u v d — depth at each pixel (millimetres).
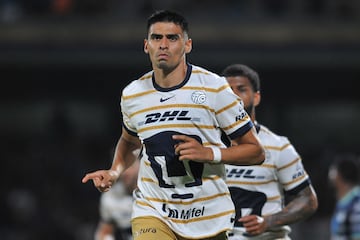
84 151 61656
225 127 17297
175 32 16906
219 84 17172
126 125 18219
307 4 58688
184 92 17141
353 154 61062
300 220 21422
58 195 58125
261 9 58844
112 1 58375
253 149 17188
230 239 21094
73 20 54969
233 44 54406
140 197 17906
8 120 63250
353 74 59844
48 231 55938
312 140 61531
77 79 60875
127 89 17609
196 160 16594
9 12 57594
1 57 55125
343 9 58375
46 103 62625
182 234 17453
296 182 21438
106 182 17906
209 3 58750
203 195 17422
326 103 61281
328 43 54656
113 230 30703
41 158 60719
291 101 61000
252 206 21172
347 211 30672
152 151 17344
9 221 57156
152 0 58438
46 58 55188
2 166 60406
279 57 54750
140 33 54688
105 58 55062
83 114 62875
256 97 21547
